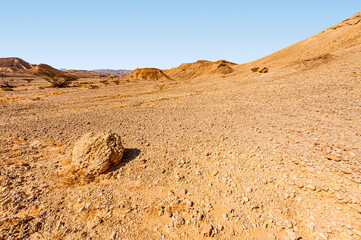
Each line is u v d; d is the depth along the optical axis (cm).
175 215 504
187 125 1345
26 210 532
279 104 1820
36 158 871
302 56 6141
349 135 925
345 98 1625
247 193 573
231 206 528
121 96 4000
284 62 6406
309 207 511
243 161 746
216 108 2003
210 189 601
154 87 6431
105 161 708
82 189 624
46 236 450
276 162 715
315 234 438
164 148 901
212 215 501
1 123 1634
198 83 6406
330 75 2586
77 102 3145
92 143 747
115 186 632
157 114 1862
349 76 2298
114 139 771
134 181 655
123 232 455
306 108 1548
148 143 968
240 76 5819
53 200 573
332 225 454
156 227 470
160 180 655
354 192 518
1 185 644
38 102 3136
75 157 752
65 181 669
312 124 1155
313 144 834
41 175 717
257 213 503
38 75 17012
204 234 445
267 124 1243
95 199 570
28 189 625
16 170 745
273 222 476
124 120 1628
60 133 1265
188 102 2606
